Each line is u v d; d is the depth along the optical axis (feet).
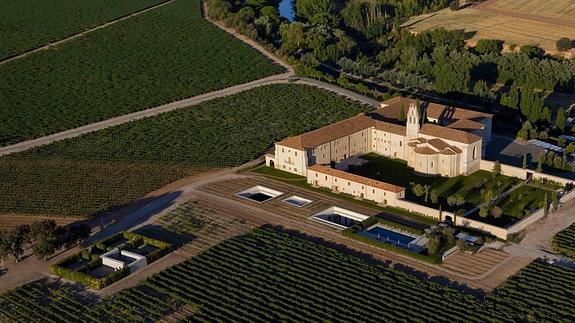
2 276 615.98
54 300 572.51
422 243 647.56
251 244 644.69
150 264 624.59
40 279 609.01
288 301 555.69
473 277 592.60
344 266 604.49
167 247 640.58
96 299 574.97
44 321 542.57
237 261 617.21
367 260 622.54
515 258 618.03
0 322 546.26
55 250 646.33
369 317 533.55
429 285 574.97
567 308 536.01
